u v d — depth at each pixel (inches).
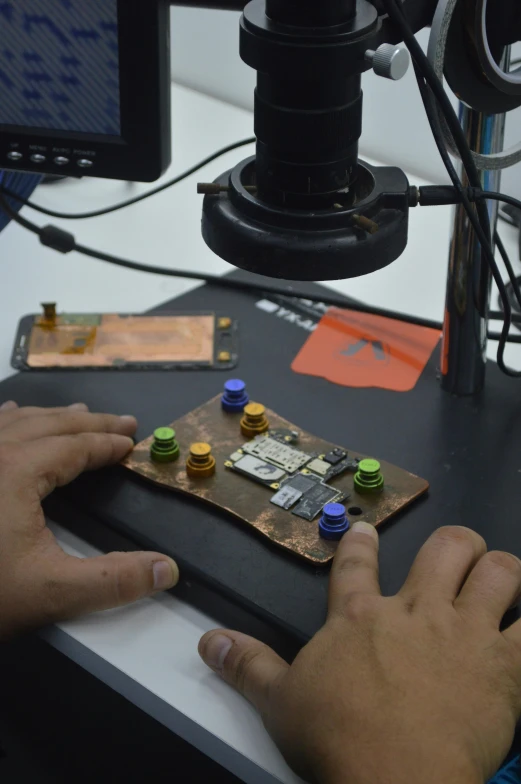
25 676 35.1
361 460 28.8
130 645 25.0
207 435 30.4
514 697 21.8
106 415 30.5
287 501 27.5
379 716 20.7
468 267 30.0
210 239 24.6
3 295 39.0
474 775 20.1
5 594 24.7
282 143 22.7
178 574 26.1
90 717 34.6
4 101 29.7
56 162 30.3
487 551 26.1
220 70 51.9
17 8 28.0
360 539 25.7
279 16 21.7
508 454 29.8
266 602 24.9
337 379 33.2
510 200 25.7
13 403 31.4
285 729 21.6
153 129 29.1
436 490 28.4
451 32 24.3
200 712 23.5
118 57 28.1
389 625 22.4
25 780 32.3
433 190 25.0
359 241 23.1
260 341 35.2
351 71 21.9
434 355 34.3
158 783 32.3
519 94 26.0
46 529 26.5
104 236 43.1
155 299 38.9
